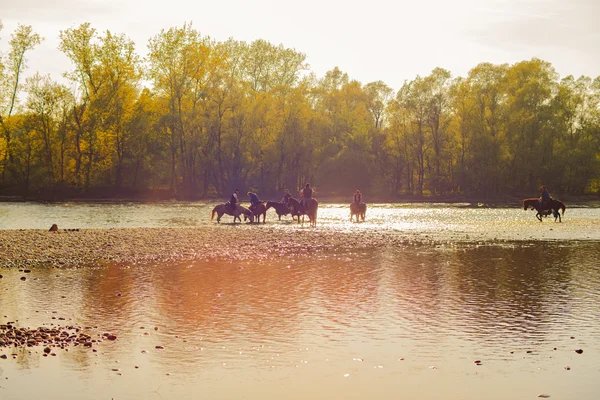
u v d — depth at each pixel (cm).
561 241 3269
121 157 8444
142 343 1284
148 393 1012
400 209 6812
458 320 1477
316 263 2400
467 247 2969
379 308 1602
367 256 2616
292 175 9475
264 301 1683
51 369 1120
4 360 1165
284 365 1150
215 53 8375
